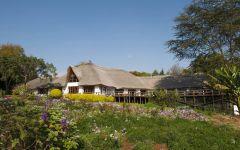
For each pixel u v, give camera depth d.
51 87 74.38
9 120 9.98
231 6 56.31
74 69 72.44
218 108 40.25
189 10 59.56
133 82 76.94
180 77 72.25
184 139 14.85
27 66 75.44
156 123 18.61
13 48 102.62
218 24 56.59
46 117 10.30
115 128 16.80
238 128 19.20
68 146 10.71
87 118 18.12
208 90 50.41
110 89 72.25
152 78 80.62
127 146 14.37
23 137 9.59
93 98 52.19
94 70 72.69
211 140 15.21
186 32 59.50
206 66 54.59
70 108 23.80
